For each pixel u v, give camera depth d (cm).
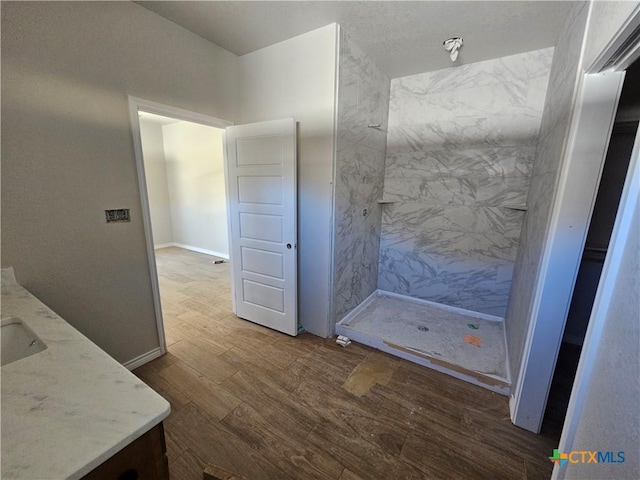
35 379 77
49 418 65
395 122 307
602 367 88
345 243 259
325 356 230
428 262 315
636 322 73
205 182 561
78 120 164
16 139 143
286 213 240
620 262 84
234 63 254
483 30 204
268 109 247
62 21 152
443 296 312
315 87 218
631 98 203
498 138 260
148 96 194
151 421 66
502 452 148
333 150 219
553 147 170
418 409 176
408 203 316
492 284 284
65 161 161
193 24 205
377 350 241
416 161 303
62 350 91
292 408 175
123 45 178
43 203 155
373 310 305
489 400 185
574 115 129
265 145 239
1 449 57
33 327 106
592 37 121
